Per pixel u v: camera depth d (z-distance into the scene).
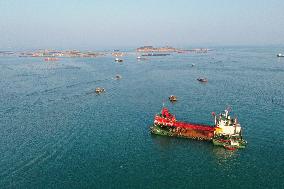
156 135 108.00
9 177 80.38
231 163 86.12
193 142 101.00
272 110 135.75
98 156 91.88
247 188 74.12
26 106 153.50
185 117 129.00
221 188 74.19
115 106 149.88
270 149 94.38
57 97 173.12
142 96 172.12
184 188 74.31
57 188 74.94
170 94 176.38
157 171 82.50
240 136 99.50
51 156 92.25
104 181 77.81
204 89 190.12
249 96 166.00
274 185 75.12
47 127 118.69
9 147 99.38
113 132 111.75
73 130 114.62
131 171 82.62
